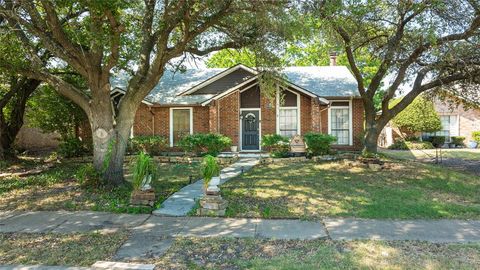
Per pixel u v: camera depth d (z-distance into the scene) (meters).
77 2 7.82
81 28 9.30
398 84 14.28
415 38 11.73
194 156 16.14
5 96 15.27
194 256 4.97
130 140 17.55
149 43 9.71
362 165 13.10
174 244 5.46
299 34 9.30
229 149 18.03
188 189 9.41
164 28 9.03
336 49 13.10
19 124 16.36
